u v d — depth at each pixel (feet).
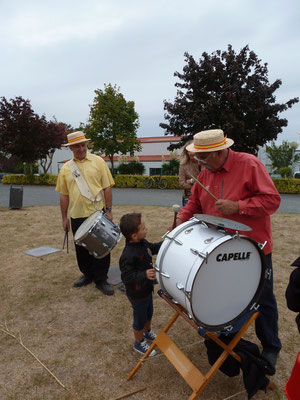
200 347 8.77
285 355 8.28
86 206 12.15
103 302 11.39
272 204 6.67
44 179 71.51
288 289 5.12
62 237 20.29
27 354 8.55
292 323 9.81
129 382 7.45
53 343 9.02
